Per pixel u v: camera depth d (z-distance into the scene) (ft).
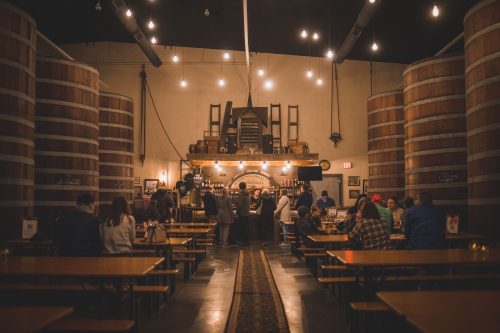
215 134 55.31
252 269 26.81
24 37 23.30
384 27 43.34
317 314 16.55
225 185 54.70
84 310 15.43
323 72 55.98
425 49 46.42
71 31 49.24
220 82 54.34
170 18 46.70
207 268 27.68
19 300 15.47
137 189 54.19
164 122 55.31
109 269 12.21
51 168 29.73
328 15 42.37
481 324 6.91
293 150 50.11
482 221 22.29
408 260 13.60
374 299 15.96
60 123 30.17
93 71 32.04
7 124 22.21
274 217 44.16
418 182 31.04
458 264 13.08
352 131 55.36
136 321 14.01
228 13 44.83
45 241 21.34
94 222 16.29
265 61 56.03
